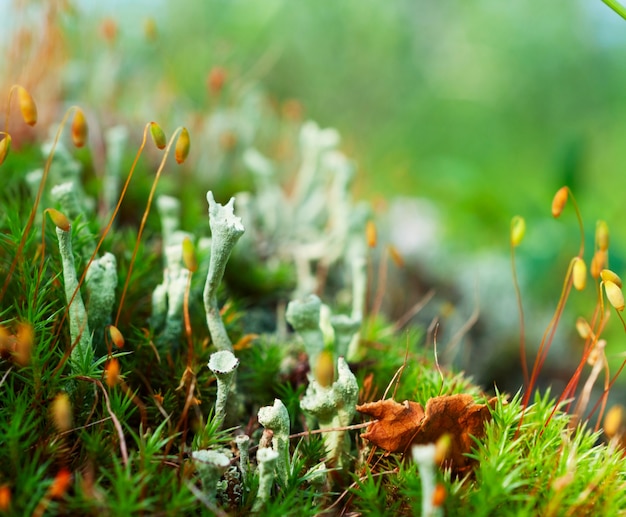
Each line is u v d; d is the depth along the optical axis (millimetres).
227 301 129
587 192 248
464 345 169
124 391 107
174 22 256
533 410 111
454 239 227
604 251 110
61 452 97
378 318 140
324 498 103
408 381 117
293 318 106
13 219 118
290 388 115
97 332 107
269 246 156
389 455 105
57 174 126
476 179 254
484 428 104
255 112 177
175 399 108
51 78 161
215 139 169
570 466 99
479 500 96
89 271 105
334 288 159
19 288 111
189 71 226
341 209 148
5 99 154
